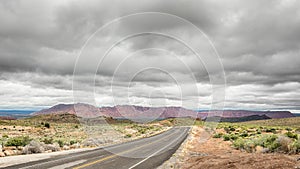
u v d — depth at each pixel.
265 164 10.16
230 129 54.56
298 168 9.25
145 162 13.79
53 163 13.14
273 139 19.81
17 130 58.62
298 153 15.19
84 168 11.66
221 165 10.95
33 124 89.25
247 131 48.69
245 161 11.14
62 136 45.75
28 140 24.41
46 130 62.31
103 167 12.01
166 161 14.28
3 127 65.38
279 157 11.63
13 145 22.72
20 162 13.51
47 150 20.45
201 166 11.49
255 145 20.55
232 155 14.89
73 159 14.79
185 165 12.84
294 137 26.56
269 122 111.12
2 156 16.48
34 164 12.77
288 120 107.56
